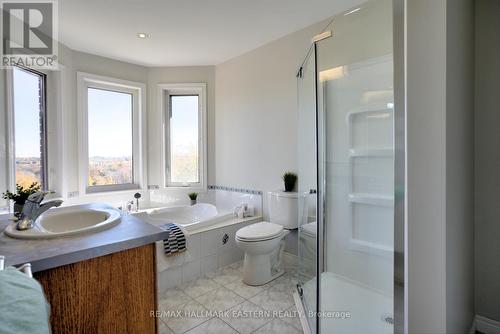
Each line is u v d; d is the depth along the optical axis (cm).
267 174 291
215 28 250
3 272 69
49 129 269
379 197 150
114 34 259
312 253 184
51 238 116
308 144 203
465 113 141
